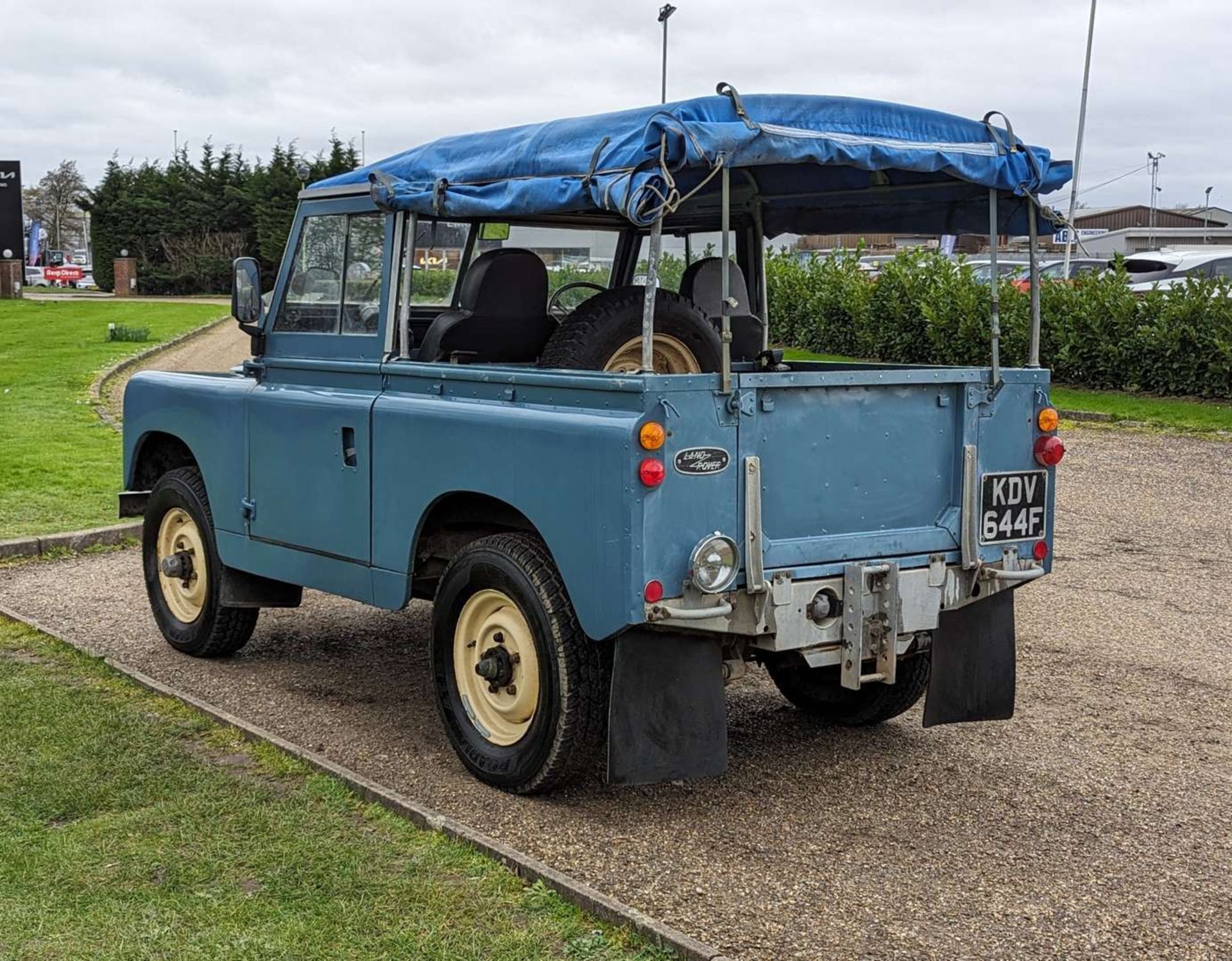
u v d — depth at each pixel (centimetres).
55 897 410
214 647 686
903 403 503
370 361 579
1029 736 585
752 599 466
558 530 465
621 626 442
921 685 570
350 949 379
